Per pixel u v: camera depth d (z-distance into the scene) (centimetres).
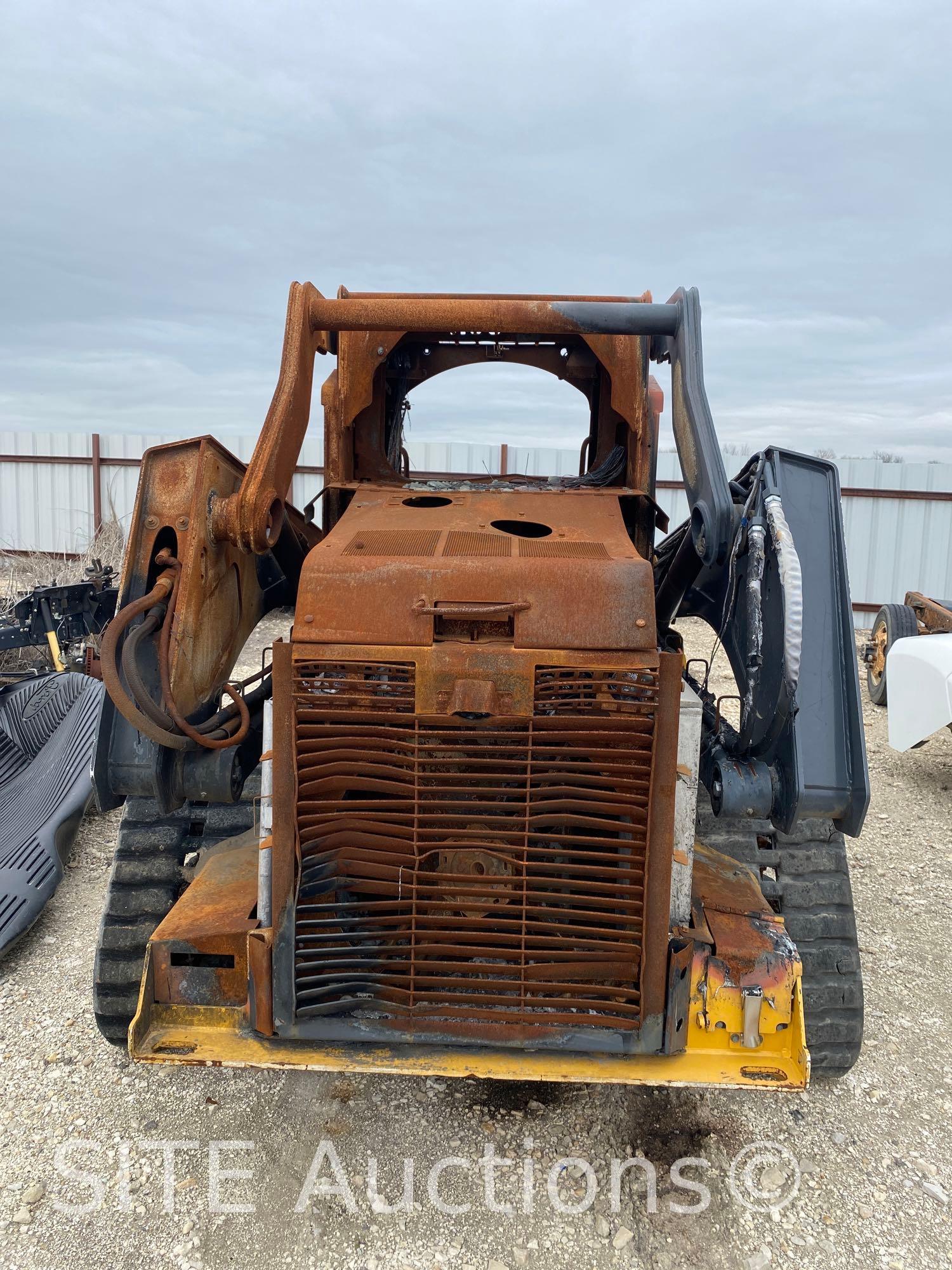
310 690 201
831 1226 219
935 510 1208
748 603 236
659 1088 272
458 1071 197
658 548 371
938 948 366
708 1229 217
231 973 212
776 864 266
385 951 204
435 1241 212
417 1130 251
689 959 201
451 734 198
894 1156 244
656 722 194
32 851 371
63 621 608
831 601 235
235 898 227
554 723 196
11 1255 205
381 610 201
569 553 218
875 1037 301
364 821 201
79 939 358
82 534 1216
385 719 199
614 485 314
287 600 313
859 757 222
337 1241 211
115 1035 261
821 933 256
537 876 203
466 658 196
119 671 226
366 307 263
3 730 501
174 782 238
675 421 273
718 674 811
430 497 287
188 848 267
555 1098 267
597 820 198
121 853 265
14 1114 254
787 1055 206
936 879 436
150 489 237
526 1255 208
